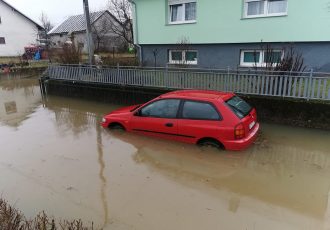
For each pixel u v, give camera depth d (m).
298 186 5.31
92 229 4.06
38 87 18.33
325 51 10.51
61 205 4.90
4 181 5.80
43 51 34.38
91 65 12.87
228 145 6.25
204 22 12.62
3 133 8.88
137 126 7.57
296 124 8.17
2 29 36.34
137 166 6.23
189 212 4.61
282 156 6.52
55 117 10.72
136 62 15.01
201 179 5.64
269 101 8.42
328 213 4.50
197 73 9.81
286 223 4.28
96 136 8.16
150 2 13.91
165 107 7.08
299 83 8.08
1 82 20.72
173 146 7.03
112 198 5.04
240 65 12.40
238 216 4.47
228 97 6.71
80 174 5.95
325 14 10.05
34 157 6.89
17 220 4.01
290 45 10.93
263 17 11.21
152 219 4.45
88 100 13.20
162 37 14.05
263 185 5.37
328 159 6.36
